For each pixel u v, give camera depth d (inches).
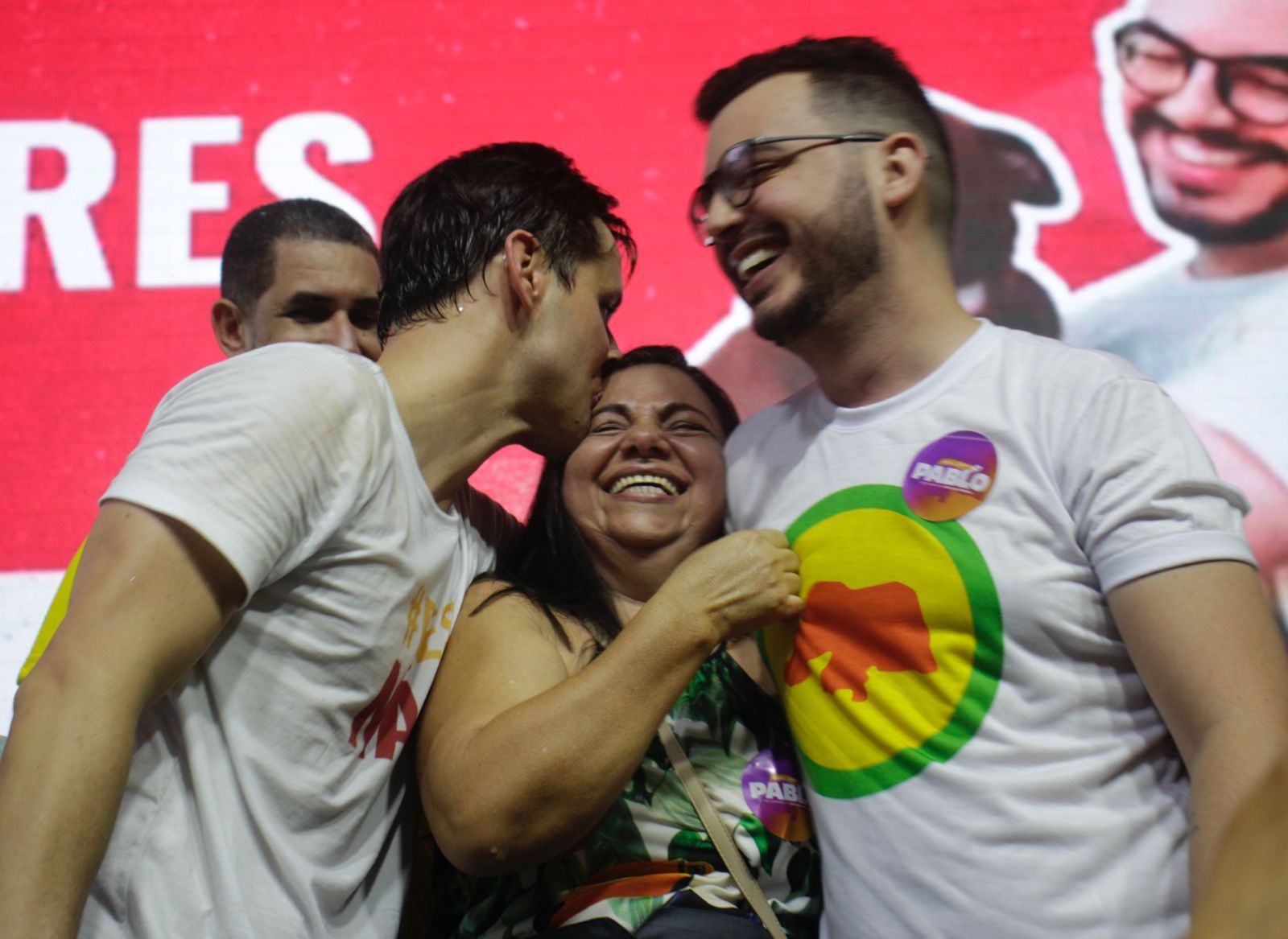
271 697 45.8
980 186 110.7
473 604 56.4
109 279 110.7
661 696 48.3
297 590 45.8
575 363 56.0
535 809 47.1
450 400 52.6
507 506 106.6
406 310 55.3
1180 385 106.3
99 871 43.2
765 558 50.8
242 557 41.6
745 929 51.1
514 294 54.2
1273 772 15.5
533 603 58.0
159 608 40.3
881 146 52.1
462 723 50.6
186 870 44.1
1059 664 46.6
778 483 56.6
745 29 115.3
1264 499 103.4
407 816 55.0
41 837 36.7
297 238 81.7
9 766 37.6
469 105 114.2
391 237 56.9
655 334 110.1
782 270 52.6
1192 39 111.9
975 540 48.1
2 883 36.1
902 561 49.6
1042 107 111.8
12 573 105.1
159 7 115.7
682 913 51.1
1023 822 45.1
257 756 45.5
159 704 44.9
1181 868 44.7
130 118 113.5
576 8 116.0
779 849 54.0
